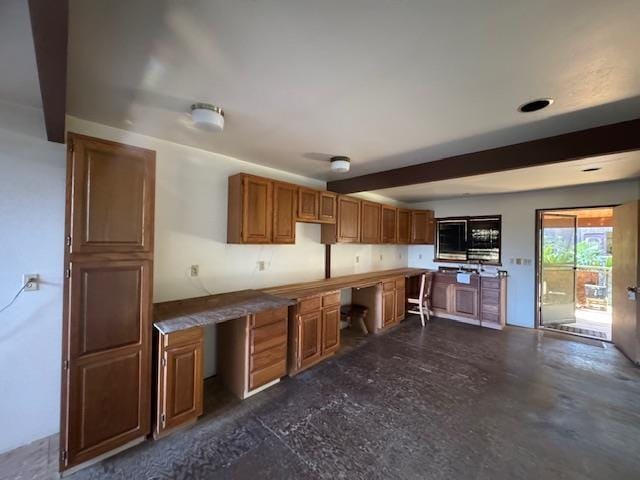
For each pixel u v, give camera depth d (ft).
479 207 17.57
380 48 4.27
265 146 8.78
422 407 7.93
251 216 9.37
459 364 10.75
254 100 5.91
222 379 9.15
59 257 6.69
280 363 9.05
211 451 6.19
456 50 4.29
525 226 15.89
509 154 8.39
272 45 4.23
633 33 3.88
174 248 8.65
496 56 4.43
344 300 15.11
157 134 7.87
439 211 19.25
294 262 12.35
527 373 10.03
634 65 4.61
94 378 5.70
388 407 7.91
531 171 11.09
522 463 5.95
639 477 5.61
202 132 7.69
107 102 6.06
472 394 8.63
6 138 6.09
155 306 8.01
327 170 11.62
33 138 6.35
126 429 6.11
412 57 4.48
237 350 8.50
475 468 5.82
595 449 6.37
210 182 9.39
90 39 4.08
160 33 3.98
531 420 7.39
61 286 6.72
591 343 13.11
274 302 8.68
